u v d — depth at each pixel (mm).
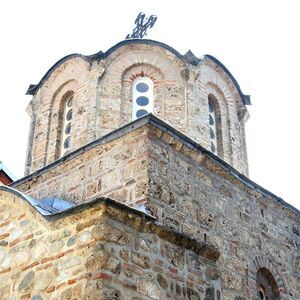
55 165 13273
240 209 13070
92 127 14125
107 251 9062
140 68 15266
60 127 15484
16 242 10508
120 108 14539
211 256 11289
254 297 12094
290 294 13336
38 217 10258
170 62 15297
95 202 9258
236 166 15516
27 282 9852
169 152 11766
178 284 10211
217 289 11141
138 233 9805
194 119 14539
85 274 8953
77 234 9469
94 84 14781
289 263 13836
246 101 16875
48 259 9727
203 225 11781
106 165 12070
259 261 12867
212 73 16109
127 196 11164
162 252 10156
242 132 16453
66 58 16016
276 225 14039
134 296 9180
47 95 16125
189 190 11844
